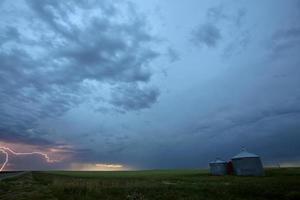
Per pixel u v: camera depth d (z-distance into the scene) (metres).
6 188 31.28
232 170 68.81
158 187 28.88
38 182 45.94
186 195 25.56
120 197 24.36
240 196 25.50
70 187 26.52
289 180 36.91
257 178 47.28
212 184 33.91
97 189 26.36
